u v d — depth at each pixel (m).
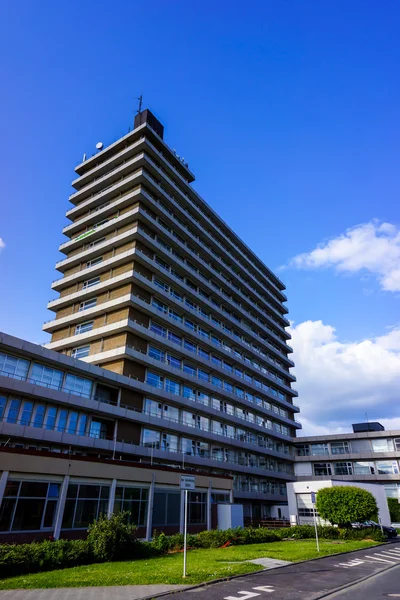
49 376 32.88
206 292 57.97
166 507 30.02
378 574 15.61
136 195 46.78
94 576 12.62
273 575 14.42
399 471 62.00
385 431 65.25
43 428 30.33
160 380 43.41
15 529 20.27
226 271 64.06
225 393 53.41
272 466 64.25
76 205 56.88
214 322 58.47
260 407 62.03
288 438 69.56
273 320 82.00
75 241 50.56
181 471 32.44
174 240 50.88
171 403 43.91
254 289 76.50
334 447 68.81
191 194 59.88
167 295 46.19
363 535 29.47
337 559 19.19
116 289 43.38
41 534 21.33
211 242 61.69
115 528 17.05
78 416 34.19
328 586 12.84
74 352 43.12
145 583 11.98
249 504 55.22
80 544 15.84
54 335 46.66
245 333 64.88
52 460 22.77
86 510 24.06
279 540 27.14
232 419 53.38
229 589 11.86
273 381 69.56
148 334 41.41
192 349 50.91
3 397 29.55
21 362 31.33
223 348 56.94
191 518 32.19
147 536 27.39
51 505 22.31
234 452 54.44
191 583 12.20
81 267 49.16
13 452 21.02
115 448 34.41
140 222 46.53
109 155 56.66
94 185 53.59
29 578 12.15
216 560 16.88
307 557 18.67
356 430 70.94
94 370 35.25
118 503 26.25
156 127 58.38
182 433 43.78
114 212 49.59
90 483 24.80
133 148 51.50
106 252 47.06
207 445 48.88
